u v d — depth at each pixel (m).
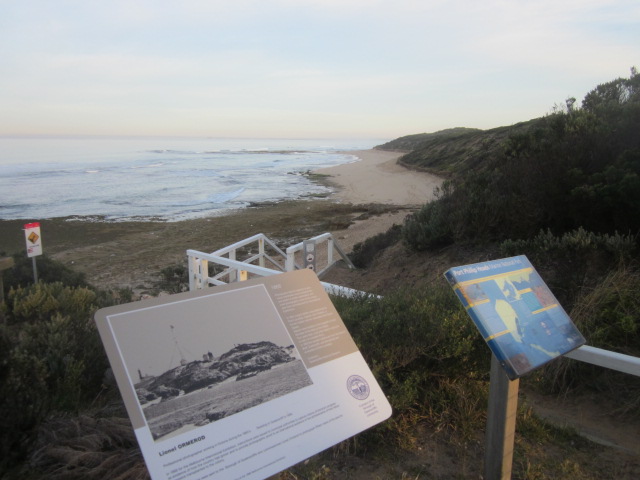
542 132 8.77
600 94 11.46
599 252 4.89
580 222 6.23
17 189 47.91
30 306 5.85
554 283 4.80
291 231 23.02
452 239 7.98
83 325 4.54
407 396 2.96
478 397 3.17
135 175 64.94
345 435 1.98
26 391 2.59
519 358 2.16
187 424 1.72
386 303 3.69
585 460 2.77
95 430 2.68
